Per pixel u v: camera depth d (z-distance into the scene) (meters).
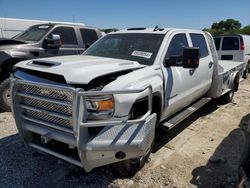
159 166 3.78
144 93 3.21
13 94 3.27
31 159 3.86
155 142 4.57
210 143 4.62
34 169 3.61
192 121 5.80
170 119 4.56
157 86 3.61
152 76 3.61
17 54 6.15
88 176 3.46
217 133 5.11
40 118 3.21
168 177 3.52
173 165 3.82
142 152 2.98
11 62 6.16
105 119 2.85
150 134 3.11
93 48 4.68
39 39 6.80
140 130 2.93
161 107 3.87
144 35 4.45
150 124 3.09
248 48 12.56
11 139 4.53
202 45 5.57
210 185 3.37
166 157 4.05
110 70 3.15
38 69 3.11
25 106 3.25
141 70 3.50
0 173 3.50
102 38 4.92
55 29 7.18
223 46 12.11
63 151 3.19
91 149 2.79
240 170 2.85
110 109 2.86
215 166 3.83
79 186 3.26
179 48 4.58
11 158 3.88
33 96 3.11
